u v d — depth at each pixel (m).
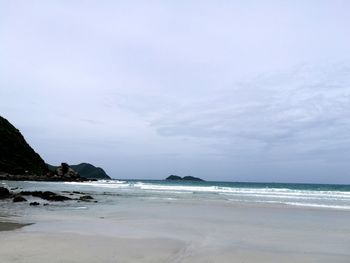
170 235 12.78
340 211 23.39
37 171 106.19
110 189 57.66
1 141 101.69
